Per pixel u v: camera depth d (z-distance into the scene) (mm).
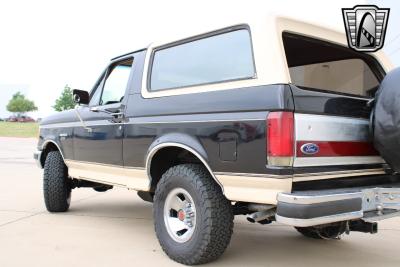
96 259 3934
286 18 3504
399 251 4355
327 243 4625
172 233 3820
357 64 4582
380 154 3637
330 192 3160
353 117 3607
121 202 6887
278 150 3074
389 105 3410
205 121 3541
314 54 4371
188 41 3982
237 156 3297
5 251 4152
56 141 5754
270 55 3260
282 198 3039
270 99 3166
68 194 5941
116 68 4980
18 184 8609
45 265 3766
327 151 3346
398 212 3551
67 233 4852
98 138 4840
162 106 4012
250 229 5230
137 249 4250
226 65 3586
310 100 3252
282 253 4211
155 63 4316
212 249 3551
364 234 5031
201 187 3549
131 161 4320
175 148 3971
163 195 3863
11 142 25484
